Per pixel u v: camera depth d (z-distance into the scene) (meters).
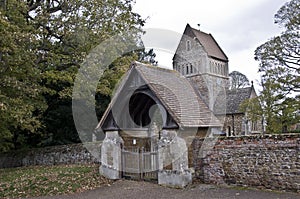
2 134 16.69
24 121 14.18
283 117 19.73
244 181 10.95
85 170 13.88
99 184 12.09
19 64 14.90
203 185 11.45
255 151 10.73
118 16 18.70
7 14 14.78
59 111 20.58
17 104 14.15
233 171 11.23
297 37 20.52
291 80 19.73
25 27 15.26
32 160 20.02
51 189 11.32
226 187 10.98
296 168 9.78
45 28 16.72
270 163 10.37
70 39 17.53
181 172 11.31
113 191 10.94
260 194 9.68
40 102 17.17
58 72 17.66
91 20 17.81
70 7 17.48
